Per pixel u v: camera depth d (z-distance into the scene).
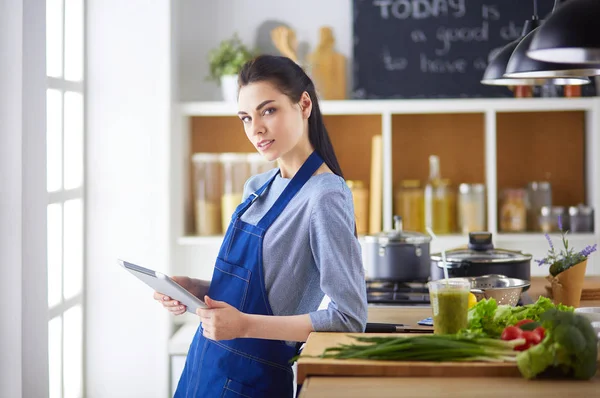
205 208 4.13
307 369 1.74
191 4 4.27
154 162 3.94
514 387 1.63
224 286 2.20
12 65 2.71
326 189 2.08
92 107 3.94
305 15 4.26
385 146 4.05
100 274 3.97
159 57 3.93
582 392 1.59
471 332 1.87
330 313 2.02
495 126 4.11
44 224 2.98
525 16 4.18
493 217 4.04
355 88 4.21
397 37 4.21
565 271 2.82
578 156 4.33
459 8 4.20
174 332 4.16
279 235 2.12
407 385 1.65
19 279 2.75
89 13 3.93
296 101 2.16
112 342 3.97
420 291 3.14
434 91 4.21
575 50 2.12
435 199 4.12
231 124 4.37
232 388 2.12
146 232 3.95
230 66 4.03
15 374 2.75
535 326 1.89
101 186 3.95
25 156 2.86
